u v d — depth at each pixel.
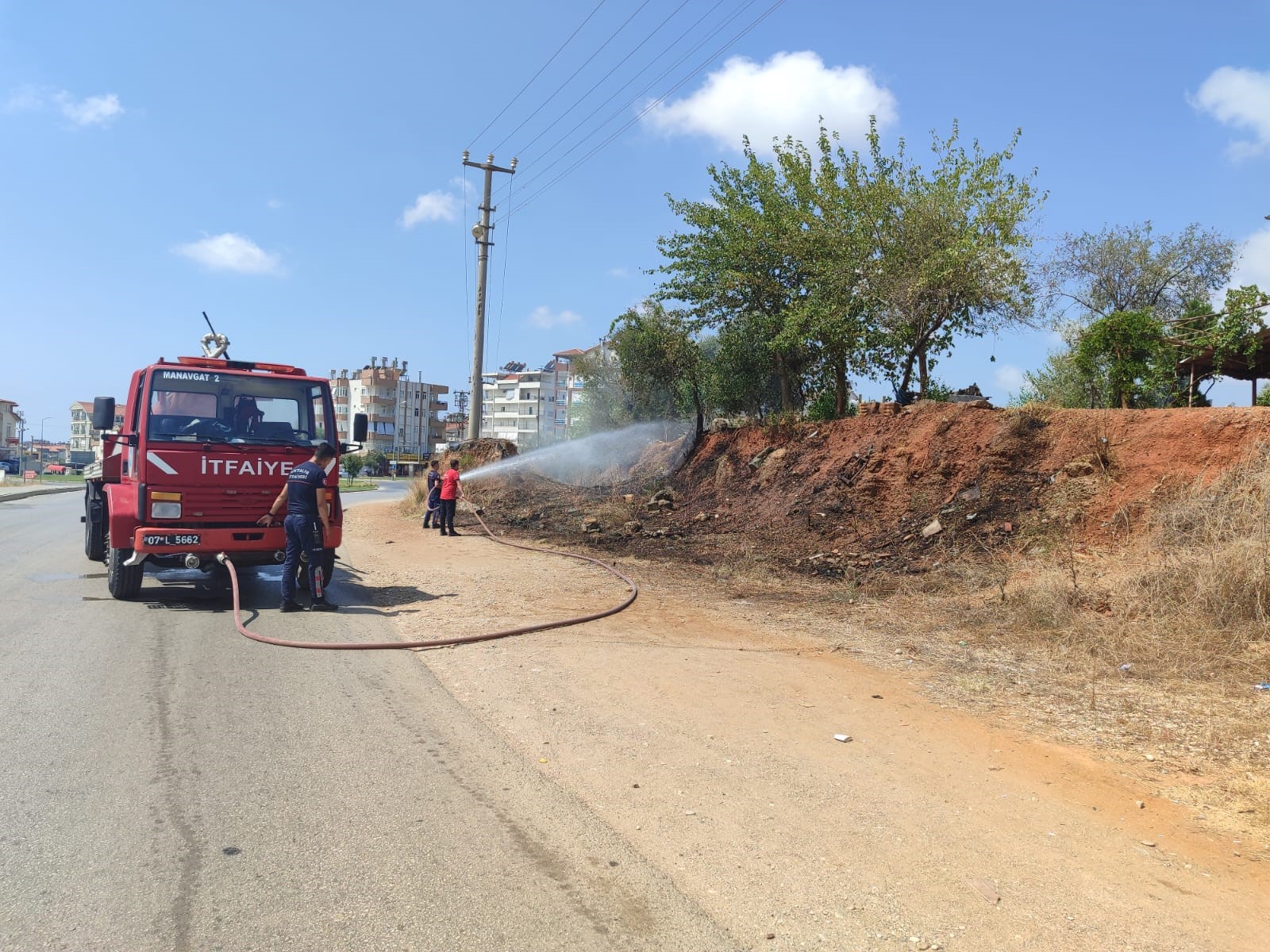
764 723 5.80
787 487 16.55
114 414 9.77
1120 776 4.91
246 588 11.35
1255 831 4.21
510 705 6.13
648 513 18.89
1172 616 7.92
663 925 3.31
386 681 6.70
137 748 5.05
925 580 10.88
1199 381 14.73
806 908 3.46
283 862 3.71
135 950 3.02
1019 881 3.72
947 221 16.41
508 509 22.36
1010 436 12.88
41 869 3.59
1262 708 5.94
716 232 20.25
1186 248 21.16
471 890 3.52
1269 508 8.72
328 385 10.55
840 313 17.16
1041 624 8.55
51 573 12.09
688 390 23.53
